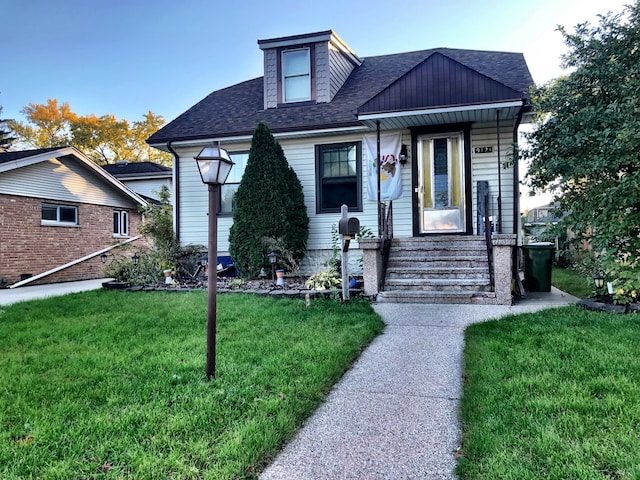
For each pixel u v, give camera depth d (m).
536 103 6.12
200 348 4.05
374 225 9.16
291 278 8.92
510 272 6.36
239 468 2.06
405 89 7.39
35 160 11.81
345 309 5.94
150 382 3.19
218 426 2.49
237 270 8.86
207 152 3.41
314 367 3.50
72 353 4.01
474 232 8.45
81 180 13.77
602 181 5.29
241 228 8.68
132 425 2.49
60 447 2.26
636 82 4.84
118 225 15.54
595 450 2.07
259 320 5.25
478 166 8.43
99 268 14.23
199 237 10.23
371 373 3.57
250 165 8.76
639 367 3.18
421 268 7.35
